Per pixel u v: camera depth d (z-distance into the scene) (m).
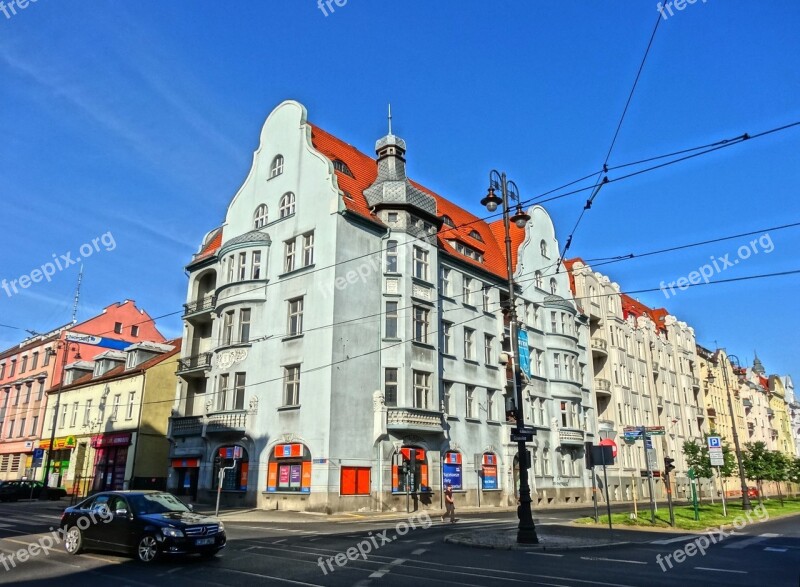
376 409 29.36
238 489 30.52
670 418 59.19
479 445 35.19
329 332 28.67
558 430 41.50
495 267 41.19
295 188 33.06
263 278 32.81
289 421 29.19
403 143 35.16
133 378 40.88
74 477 43.03
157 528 12.03
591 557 13.59
